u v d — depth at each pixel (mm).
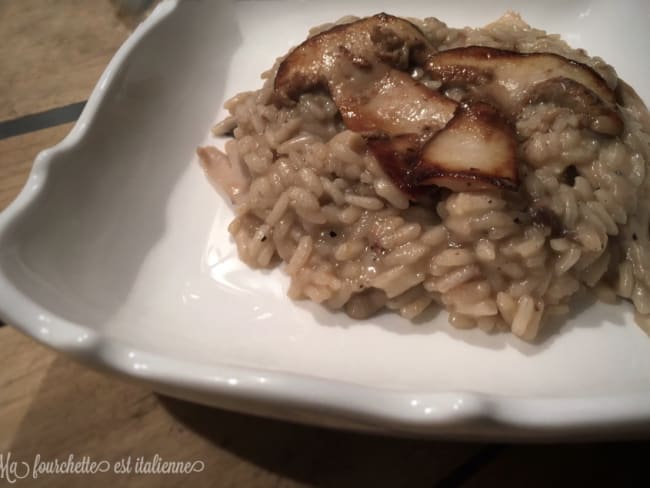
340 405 100
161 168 168
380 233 141
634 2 188
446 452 126
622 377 131
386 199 142
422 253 136
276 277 152
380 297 142
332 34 159
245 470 125
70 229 140
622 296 142
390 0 207
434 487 121
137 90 167
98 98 155
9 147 193
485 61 153
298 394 101
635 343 136
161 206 163
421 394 102
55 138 195
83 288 135
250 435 130
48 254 133
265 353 137
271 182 151
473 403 99
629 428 102
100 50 230
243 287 151
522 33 179
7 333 148
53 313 114
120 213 153
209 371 105
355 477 123
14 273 120
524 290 136
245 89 194
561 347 136
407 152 142
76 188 145
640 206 145
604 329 139
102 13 247
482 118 140
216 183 167
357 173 145
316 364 135
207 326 143
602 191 140
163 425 132
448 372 133
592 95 143
